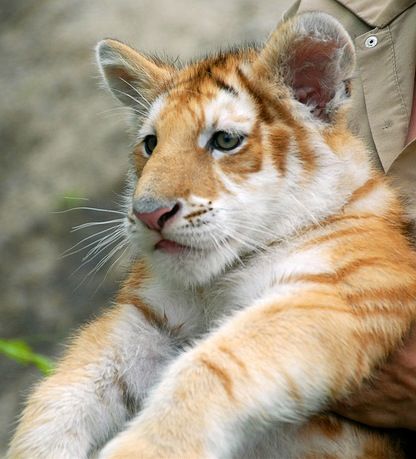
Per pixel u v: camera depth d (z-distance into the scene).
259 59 6.76
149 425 5.79
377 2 8.00
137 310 6.92
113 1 17.81
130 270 7.40
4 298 14.59
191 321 6.87
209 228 6.36
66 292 14.48
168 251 6.42
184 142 6.54
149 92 7.37
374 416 6.33
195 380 5.81
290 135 6.64
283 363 5.80
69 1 18.34
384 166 7.38
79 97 16.61
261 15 16.53
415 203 6.94
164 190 6.30
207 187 6.41
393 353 6.20
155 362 6.84
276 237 6.59
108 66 7.73
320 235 6.49
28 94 16.84
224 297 6.74
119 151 15.74
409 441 6.84
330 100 6.73
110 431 6.69
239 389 5.74
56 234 15.08
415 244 6.73
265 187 6.54
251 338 5.90
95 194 15.27
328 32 6.61
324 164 6.65
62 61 17.16
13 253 15.03
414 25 7.62
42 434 6.44
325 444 6.38
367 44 7.78
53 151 16.00
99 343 6.77
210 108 6.59
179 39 16.33
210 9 16.86
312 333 5.90
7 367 13.93
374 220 6.54
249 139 6.54
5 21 18.44
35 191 15.62
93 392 6.63
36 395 6.63
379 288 6.14
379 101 7.59
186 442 5.66
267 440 6.32
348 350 5.94
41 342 13.99
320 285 6.18
